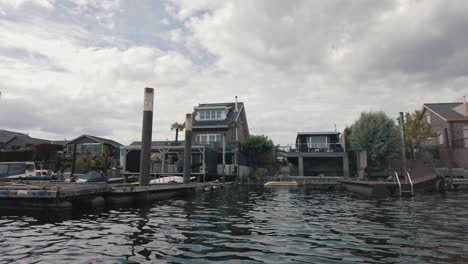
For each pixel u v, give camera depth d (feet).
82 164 103.71
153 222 28.99
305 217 32.65
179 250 18.72
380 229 25.49
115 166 125.49
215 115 132.36
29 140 166.61
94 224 27.58
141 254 17.81
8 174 89.10
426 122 123.24
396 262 16.24
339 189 87.81
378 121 109.81
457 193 63.93
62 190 35.29
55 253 17.93
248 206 43.45
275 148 126.31
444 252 18.11
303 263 16.15
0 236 22.44
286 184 96.78
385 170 107.24
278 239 21.83
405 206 42.01
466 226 26.58
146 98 53.78
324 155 113.50
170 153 107.14
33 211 34.91
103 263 16.06
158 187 52.06
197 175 92.53
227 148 111.86
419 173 68.80
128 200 44.86
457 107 115.03
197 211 37.63
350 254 17.84
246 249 19.03
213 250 18.78
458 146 103.60
